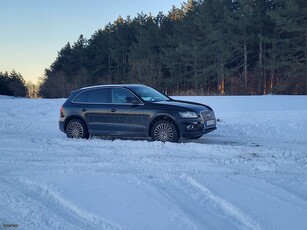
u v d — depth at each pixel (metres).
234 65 48.91
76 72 68.75
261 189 5.97
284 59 39.50
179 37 50.28
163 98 11.61
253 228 4.62
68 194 5.84
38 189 6.17
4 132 13.76
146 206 5.33
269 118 14.91
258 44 45.09
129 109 10.93
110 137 12.18
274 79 42.56
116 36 64.31
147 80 52.38
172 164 7.73
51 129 14.49
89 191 5.96
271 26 41.97
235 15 43.22
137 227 4.66
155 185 6.26
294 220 4.79
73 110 11.80
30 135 12.88
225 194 5.73
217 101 23.02
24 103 24.94
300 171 7.07
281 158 8.15
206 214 5.07
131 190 5.98
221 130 12.97
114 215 5.03
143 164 7.77
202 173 6.97
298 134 11.95
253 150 9.08
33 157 8.67
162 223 4.77
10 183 6.54
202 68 49.00
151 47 57.16
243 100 23.34
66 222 4.89
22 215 5.12
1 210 5.31
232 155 8.56
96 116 11.41
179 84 52.09
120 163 7.88
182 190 6.02
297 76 38.09
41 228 4.71
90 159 8.32
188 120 10.27
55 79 63.56
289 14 36.78
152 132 10.66
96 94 11.63
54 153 9.12
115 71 65.50
